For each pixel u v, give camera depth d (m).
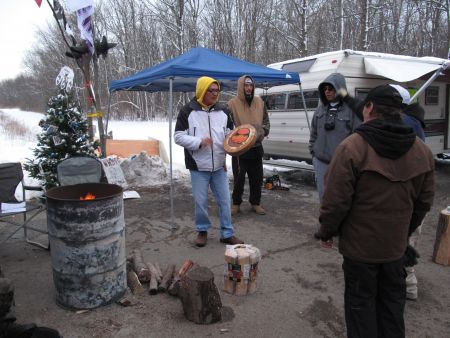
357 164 2.06
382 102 2.11
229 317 3.07
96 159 4.65
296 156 8.29
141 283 3.54
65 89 5.48
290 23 21.33
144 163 8.10
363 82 7.54
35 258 4.27
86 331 2.87
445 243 4.05
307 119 7.13
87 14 6.92
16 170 4.66
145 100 31.92
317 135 4.63
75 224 2.96
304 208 6.28
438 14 22.42
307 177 8.89
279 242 4.74
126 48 30.39
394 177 2.05
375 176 2.06
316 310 3.19
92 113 7.48
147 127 23.28
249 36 22.69
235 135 4.26
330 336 2.84
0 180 4.53
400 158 2.07
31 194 6.83
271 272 3.90
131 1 28.86
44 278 3.76
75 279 3.07
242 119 5.47
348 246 2.20
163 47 27.72
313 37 23.66
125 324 2.96
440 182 8.28
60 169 4.43
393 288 2.25
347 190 2.08
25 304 3.25
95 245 3.05
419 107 3.42
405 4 23.05
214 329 2.91
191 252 4.39
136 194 7.00
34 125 25.91
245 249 3.51
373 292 2.21
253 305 3.26
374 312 2.21
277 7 23.14
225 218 4.57
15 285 3.61
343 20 22.00
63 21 7.15
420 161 2.12
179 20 20.56
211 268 3.97
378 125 2.07
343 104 4.37
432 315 3.13
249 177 5.87
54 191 3.24
